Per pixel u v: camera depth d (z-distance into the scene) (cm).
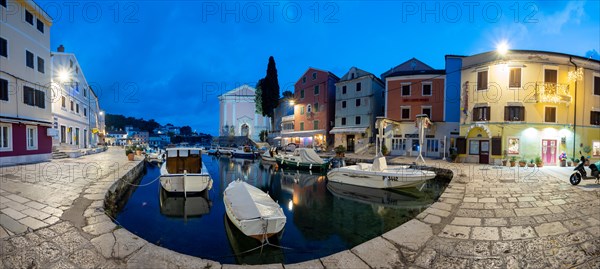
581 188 1064
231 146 5344
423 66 3322
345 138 3419
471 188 1114
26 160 1739
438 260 547
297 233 943
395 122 2802
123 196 1337
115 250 551
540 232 646
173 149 1568
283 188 1769
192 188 1324
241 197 969
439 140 2692
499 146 1980
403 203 1348
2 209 739
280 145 4491
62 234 610
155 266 499
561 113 1958
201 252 784
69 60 2767
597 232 624
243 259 748
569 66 1967
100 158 2330
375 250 587
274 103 4750
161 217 1084
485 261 539
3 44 1568
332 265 527
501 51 1991
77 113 3134
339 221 1077
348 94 3434
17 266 489
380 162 1628
